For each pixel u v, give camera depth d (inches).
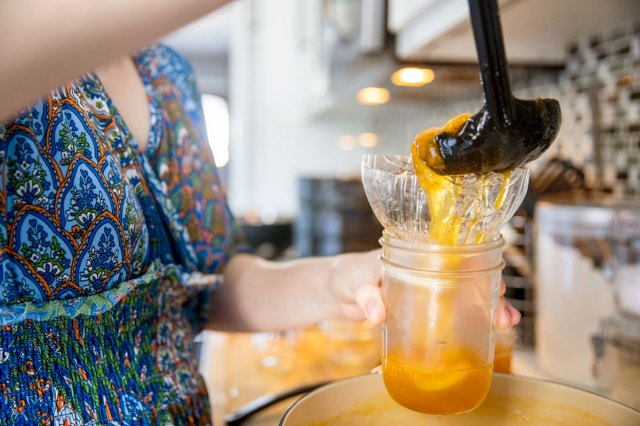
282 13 131.5
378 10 52.4
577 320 35.8
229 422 30.9
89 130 18.0
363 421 17.0
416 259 14.6
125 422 19.1
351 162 135.4
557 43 51.6
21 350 17.8
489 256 14.7
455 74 59.7
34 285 17.6
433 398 14.9
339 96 76.0
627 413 15.4
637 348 32.1
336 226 81.5
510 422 17.0
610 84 47.4
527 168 14.7
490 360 15.5
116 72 21.9
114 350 19.4
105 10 10.4
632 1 37.4
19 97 10.7
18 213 17.2
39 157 17.1
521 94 62.7
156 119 22.6
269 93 133.6
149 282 20.3
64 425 18.1
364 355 50.0
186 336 23.4
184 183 23.8
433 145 13.5
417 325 14.9
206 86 191.0
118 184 18.6
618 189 46.8
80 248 17.9
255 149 135.9
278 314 26.7
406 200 14.7
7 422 17.6
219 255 25.7
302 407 15.7
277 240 102.9
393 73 58.3
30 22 9.9
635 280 32.8
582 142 51.6
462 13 37.2
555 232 37.2
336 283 23.1
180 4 11.1
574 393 16.7
